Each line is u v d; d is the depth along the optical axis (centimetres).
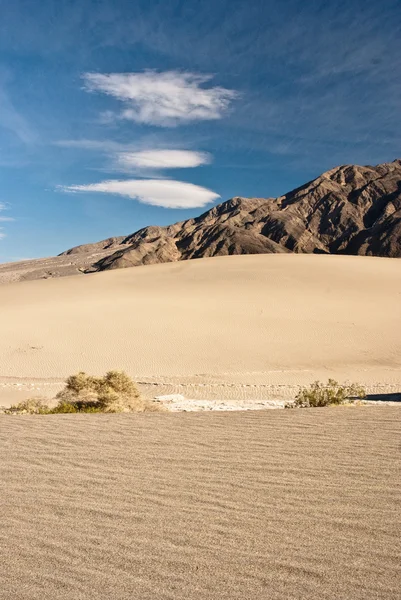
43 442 656
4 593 284
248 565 314
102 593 283
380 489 452
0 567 316
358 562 316
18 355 3766
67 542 352
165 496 445
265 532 365
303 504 420
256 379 2922
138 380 2952
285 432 693
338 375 3005
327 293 5753
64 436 690
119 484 479
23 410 1386
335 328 4356
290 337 4134
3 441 665
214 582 294
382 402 1412
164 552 334
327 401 1303
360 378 2862
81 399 1391
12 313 5228
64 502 432
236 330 4359
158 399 2003
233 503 425
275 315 4812
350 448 596
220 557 326
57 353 3806
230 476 500
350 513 398
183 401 1891
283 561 319
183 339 4128
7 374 3269
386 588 285
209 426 749
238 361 3528
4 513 408
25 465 548
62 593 284
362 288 5991
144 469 528
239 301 5438
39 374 3266
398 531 362
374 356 3572
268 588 287
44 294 6556
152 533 365
